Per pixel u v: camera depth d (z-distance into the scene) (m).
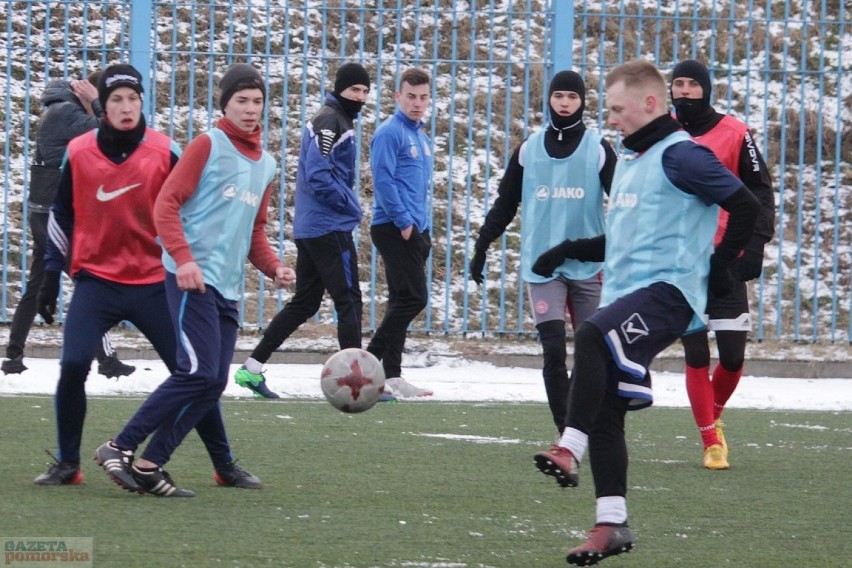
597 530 12.73
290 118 47.50
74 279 16.64
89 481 17.00
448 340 37.75
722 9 53.47
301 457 19.86
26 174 36.28
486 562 13.09
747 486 18.53
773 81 51.97
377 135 28.59
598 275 21.41
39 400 25.62
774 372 36.12
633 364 13.09
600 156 21.55
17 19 51.09
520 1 52.69
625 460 12.95
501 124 48.41
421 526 14.85
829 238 46.12
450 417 25.67
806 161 49.25
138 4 35.78
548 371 21.20
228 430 22.58
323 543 13.69
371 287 37.41
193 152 15.80
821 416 27.84
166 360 16.61
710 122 20.56
